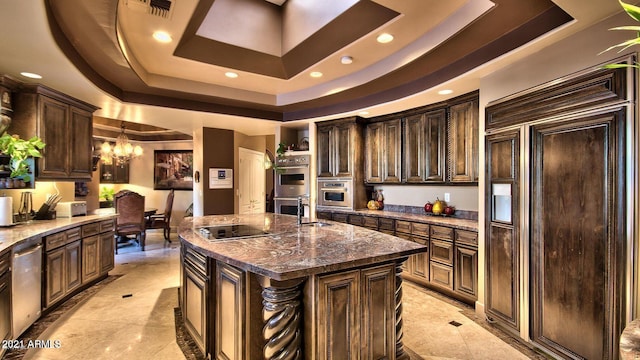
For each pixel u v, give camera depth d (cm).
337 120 480
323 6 272
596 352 189
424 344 245
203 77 371
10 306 230
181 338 253
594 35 192
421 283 379
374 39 278
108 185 780
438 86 313
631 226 173
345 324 176
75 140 363
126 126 712
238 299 182
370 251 190
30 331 264
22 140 297
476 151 336
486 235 278
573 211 202
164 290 367
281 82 394
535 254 229
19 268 243
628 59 173
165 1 221
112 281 399
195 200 586
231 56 322
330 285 170
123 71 303
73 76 279
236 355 184
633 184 172
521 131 239
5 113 293
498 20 216
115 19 206
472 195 375
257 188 697
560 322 211
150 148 808
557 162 212
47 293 290
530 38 220
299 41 307
